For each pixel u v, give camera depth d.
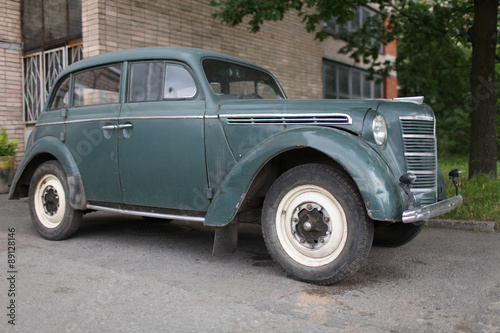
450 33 8.21
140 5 8.38
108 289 3.09
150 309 2.72
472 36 7.17
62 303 2.81
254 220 3.80
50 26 8.84
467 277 3.42
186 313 2.66
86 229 5.35
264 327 2.47
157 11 8.70
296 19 12.49
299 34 12.62
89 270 3.56
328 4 6.48
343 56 14.75
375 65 10.04
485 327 2.47
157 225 5.64
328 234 3.19
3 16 9.05
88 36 7.81
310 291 3.10
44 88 9.02
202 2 9.66
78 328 2.44
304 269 3.26
